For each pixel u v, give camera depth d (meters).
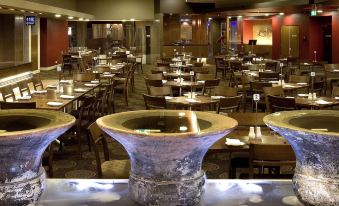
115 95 11.46
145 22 21.94
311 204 1.05
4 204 0.99
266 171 4.54
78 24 23.00
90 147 5.98
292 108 6.05
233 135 4.05
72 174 4.98
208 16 22.16
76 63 17.38
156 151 1.02
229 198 1.23
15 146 0.96
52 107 5.70
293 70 13.22
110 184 1.32
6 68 10.61
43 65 18.72
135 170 1.09
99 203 1.19
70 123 1.07
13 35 15.29
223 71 14.81
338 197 1.00
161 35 21.83
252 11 18.69
